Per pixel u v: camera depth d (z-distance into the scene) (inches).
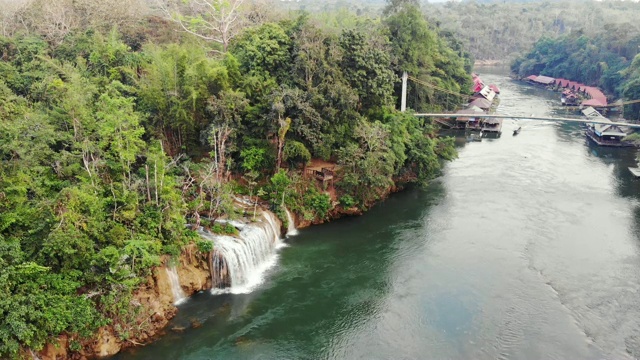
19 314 1236.5
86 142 1664.6
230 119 2171.5
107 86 2094.0
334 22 4222.4
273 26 2559.1
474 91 5270.7
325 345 1550.2
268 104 2237.9
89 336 1405.0
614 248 2167.8
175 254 1694.1
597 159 3506.4
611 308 1742.1
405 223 2393.0
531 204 2647.6
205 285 1792.6
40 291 1326.3
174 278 1695.4
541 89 6643.7
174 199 1781.5
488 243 2198.6
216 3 3393.2
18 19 2878.9
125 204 1651.1
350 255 2084.2
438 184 2940.5
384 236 2256.4
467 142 3939.5
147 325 1540.4
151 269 1616.6
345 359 1493.6
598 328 1638.8
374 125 2541.8
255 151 2246.6
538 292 1830.7
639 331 1625.2
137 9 3462.1
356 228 2332.7
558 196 2768.2
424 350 1533.0
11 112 1720.0
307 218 2297.0
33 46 2484.0
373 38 3085.6
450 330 1622.8
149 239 1642.5
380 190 2647.6
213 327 1606.8
